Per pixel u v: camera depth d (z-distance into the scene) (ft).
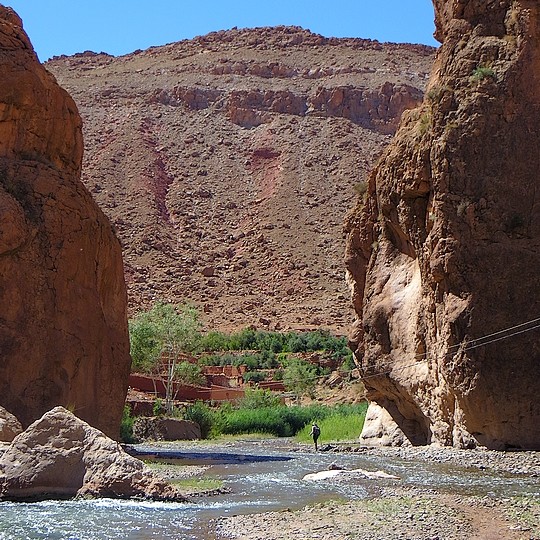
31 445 45.44
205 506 44.78
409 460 72.64
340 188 407.44
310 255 349.82
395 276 93.66
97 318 73.10
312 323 292.61
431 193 83.05
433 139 81.97
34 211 70.03
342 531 36.86
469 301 75.87
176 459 77.36
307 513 41.88
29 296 67.51
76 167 82.02
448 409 80.23
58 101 79.10
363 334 101.91
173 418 131.23
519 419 73.15
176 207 398.01
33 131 75.66
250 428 140.77
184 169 437.17
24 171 71.31
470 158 79.41
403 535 36.01
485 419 74.33
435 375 81.87
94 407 71.61
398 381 88.79
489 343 74.49
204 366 213.46
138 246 349.61
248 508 44.45
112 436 73.97
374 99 499.92
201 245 370.32
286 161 435.94
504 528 38.06
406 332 89.25
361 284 103.65
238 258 356.79
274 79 534.37
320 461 74.02
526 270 75.72
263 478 59.31
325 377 212.64
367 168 427.74
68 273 70.74
